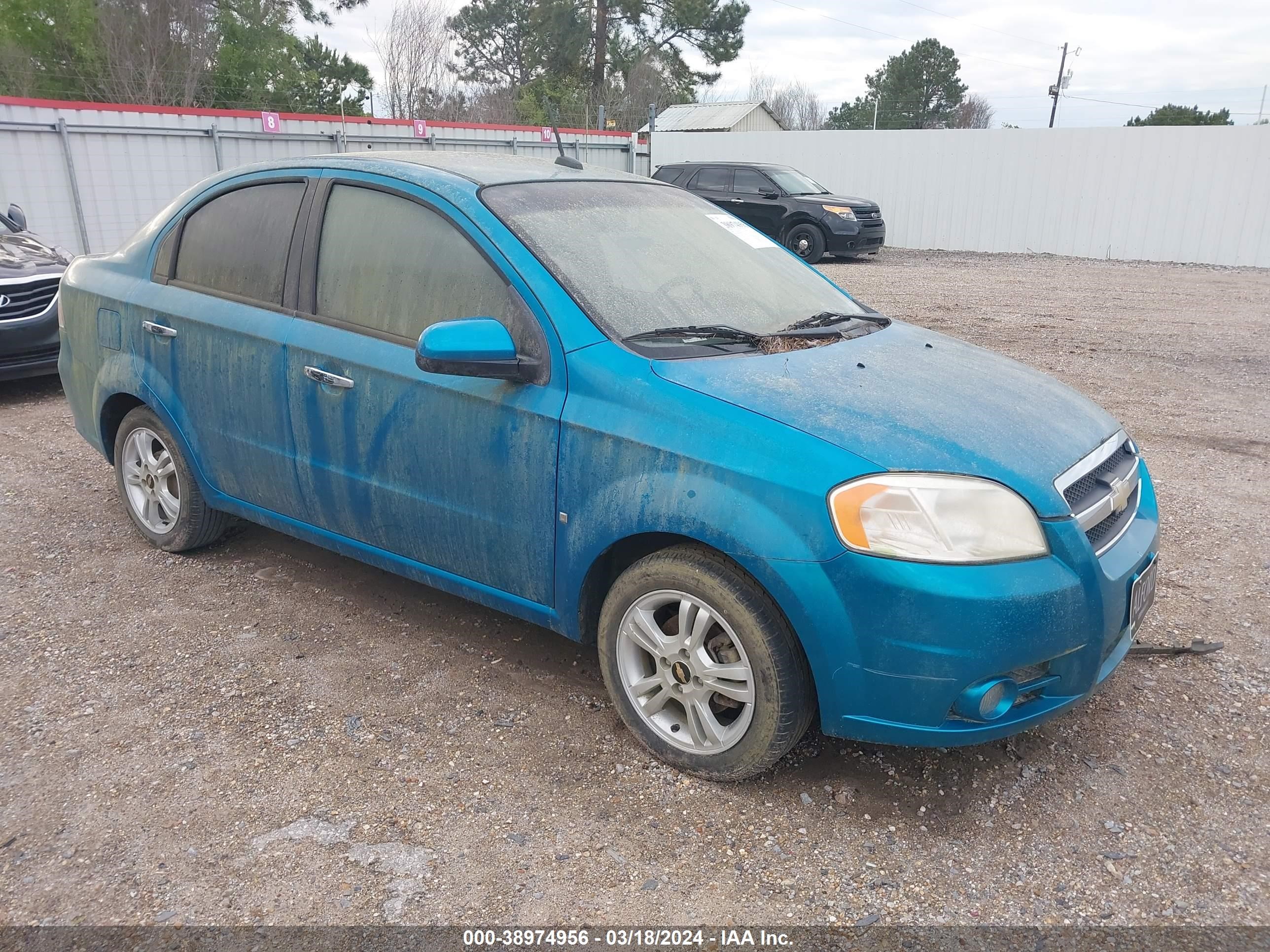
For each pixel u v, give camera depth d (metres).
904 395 2.76
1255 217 16.91
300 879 2.37
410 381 3.11
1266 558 4.42
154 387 3.98
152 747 2.90
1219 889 2.38
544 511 2.87
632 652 2.88
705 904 2.32
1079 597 2.46
